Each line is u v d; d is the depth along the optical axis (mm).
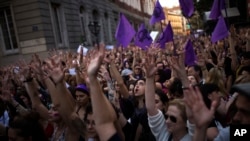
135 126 3736
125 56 12234
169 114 2602
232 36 6879
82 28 24297
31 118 2658
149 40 6629
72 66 7129
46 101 5469
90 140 2871
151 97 3111
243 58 4988
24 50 17938
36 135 2598
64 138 3482
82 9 24547
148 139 3549
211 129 2568
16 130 2531
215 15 6973
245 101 1524
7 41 18844
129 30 5973
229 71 6504
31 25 17531
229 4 24375
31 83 4160
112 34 33031
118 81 4848
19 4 17625
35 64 4117
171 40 6297
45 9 17953
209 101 2775
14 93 5777
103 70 4516
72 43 21344
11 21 18453
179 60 3471
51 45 18109
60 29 20078
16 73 6836
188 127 2451
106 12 31359
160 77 6090
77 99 3359
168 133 2961
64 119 3324
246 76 3391
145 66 3207
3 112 4359
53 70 3375
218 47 10016
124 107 4547
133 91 4617
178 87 4070
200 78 6168
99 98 2090
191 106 1806
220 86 4129
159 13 6770
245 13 23344
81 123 3197
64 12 20547
